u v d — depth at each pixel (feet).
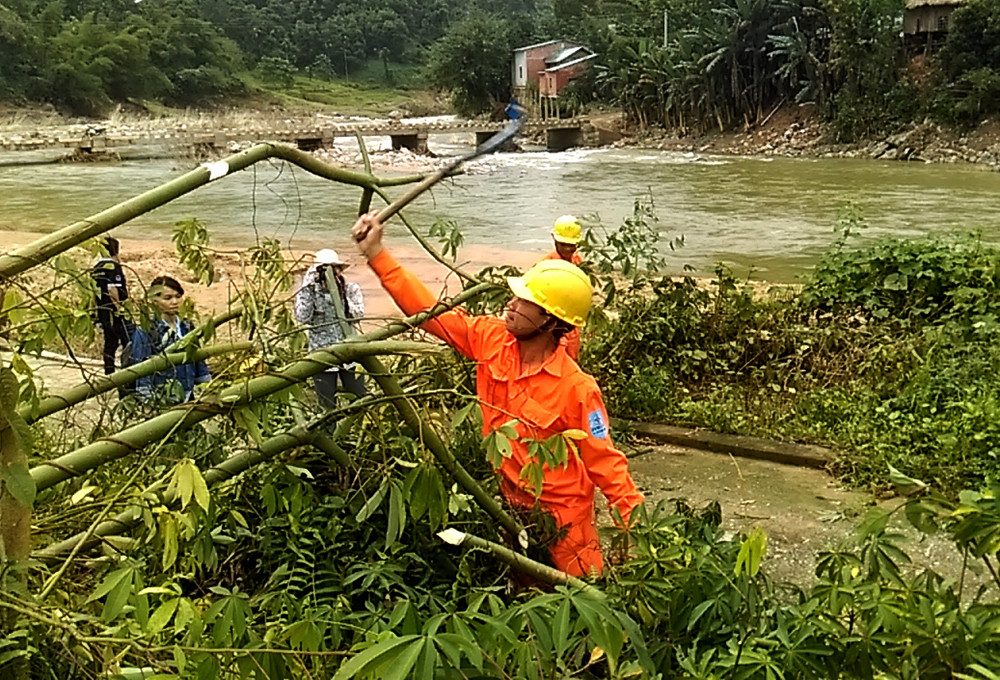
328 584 11.12
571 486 12.25
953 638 8.28
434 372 13.10
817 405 25.20
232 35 294.05
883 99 148.56
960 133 139.13
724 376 28.07
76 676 8.38
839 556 9.67
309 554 11.14
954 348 26.00
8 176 122.93
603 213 86.17
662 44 187.62
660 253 66.44
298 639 7.97
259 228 78.84
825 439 23.41
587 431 12.12
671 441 24.03
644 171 126.72
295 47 300.40
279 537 11.87
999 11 139.13
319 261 18.01
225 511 11.07
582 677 8.66
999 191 98.89
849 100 152.05
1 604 7.64
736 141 164.55
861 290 30.48
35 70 211.82
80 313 11.13
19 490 7.76
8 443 7.88
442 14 324.19
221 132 140.77
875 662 8.43
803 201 93.66
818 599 9.14
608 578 10.16
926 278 29.89
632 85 180.65
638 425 24.59
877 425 23.63
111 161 142.41
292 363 9.84
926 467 21.02
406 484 9.19
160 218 84.79
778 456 22.74
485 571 11.93
